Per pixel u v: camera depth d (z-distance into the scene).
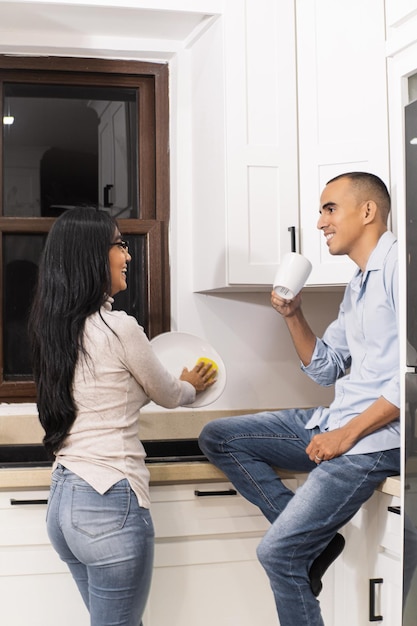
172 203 2.88
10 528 2.12
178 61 2.87
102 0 2.53
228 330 2.87
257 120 2.59
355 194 2.06
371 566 2.09
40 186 2.83
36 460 2.60
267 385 2.89
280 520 1.94
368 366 2.02
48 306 1.86
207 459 2.22
